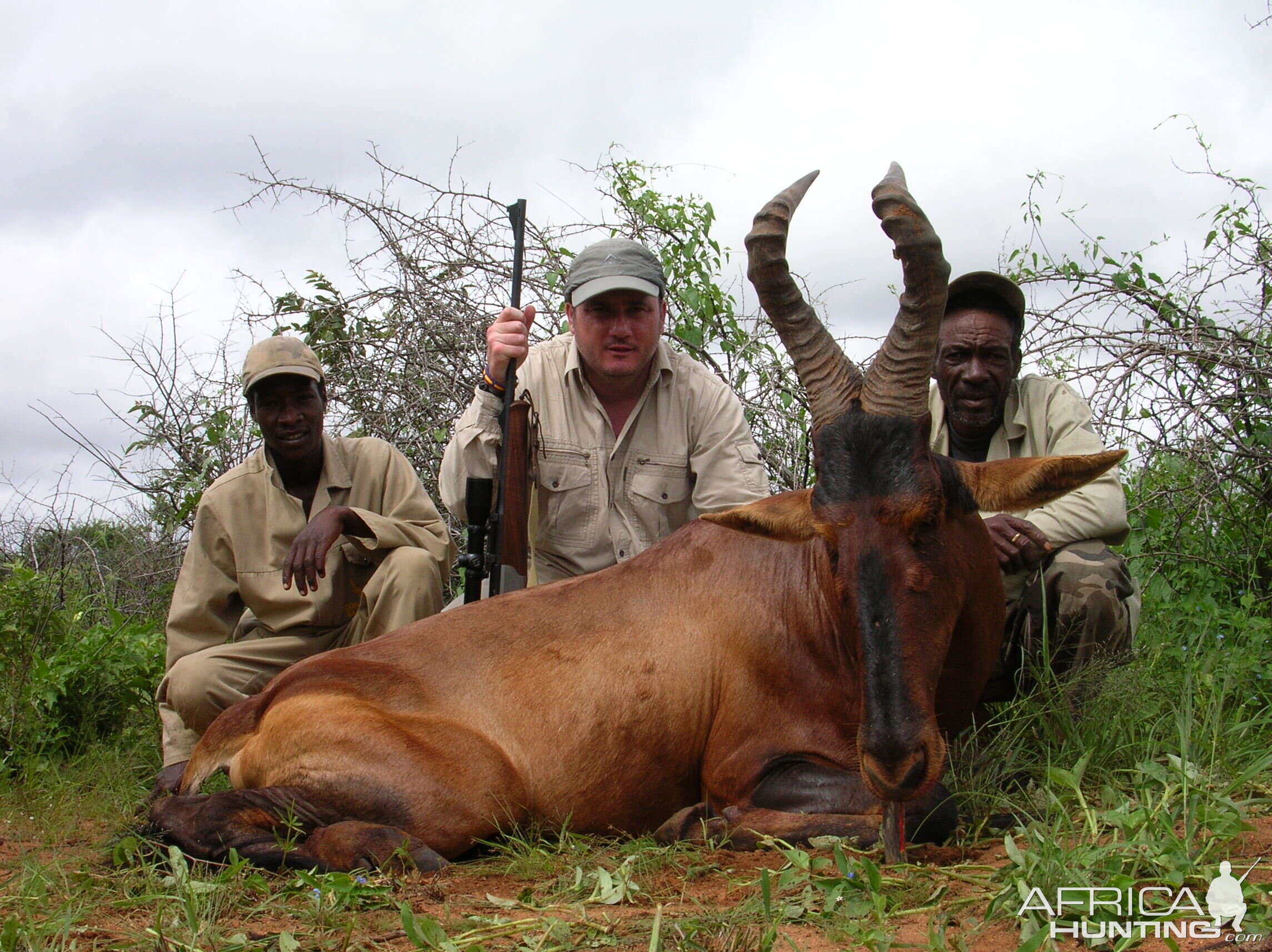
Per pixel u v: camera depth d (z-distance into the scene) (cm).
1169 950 267
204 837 381
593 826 416
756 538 430
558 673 421
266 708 423
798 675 406
